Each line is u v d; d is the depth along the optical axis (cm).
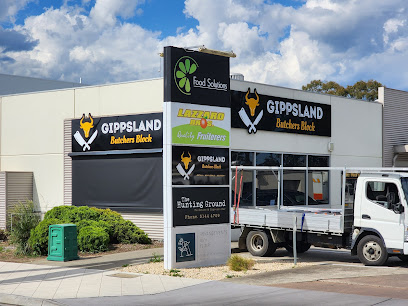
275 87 2256
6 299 1080
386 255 1439
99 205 2119
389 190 1446
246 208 1730
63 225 1559
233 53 1530
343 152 2572
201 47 1443
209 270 1384
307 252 1792
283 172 2278
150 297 1069
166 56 1412
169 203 1394
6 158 2400
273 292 1104
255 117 2159
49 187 2273
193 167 1444
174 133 1407
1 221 2236
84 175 2162
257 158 2175
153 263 1485
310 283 1205
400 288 1138
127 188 2053
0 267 1445
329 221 1507
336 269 1405
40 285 1193
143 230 2011
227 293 1099
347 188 1534
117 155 2080
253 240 1694
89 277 1285
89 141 2155
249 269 1399
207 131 1481
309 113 2403
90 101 2167
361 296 1052
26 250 1703
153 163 1995
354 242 1497
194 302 1019
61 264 1496
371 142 2734
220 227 1498
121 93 2089
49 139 2278
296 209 1738
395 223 1420
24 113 2353
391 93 2861
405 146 2797
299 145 2355
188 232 1424
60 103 2250
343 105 2586
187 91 1438
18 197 2273
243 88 2122
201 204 1456
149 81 2022
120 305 999
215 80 1508
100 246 1727
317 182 2436
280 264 1497
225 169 1519
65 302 1027
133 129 2044
